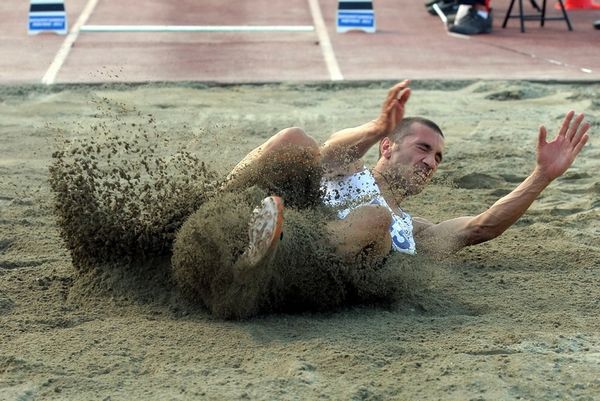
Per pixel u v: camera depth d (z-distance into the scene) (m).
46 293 12.52
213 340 10.95
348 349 10.63
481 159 20.94
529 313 12.09
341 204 12.63
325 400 9.41
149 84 29.09
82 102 26.55
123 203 12.70
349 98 27.86
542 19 39.72
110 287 12.44
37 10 37.22
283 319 11.77
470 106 26.95
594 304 12.46
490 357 10.48
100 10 41.81
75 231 12.70
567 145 13.37
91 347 10.71
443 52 34.97
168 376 9.96
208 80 29.72
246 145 21.39
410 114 25.69
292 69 31.97
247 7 43.31
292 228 12.01
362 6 38.50
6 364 10.16
